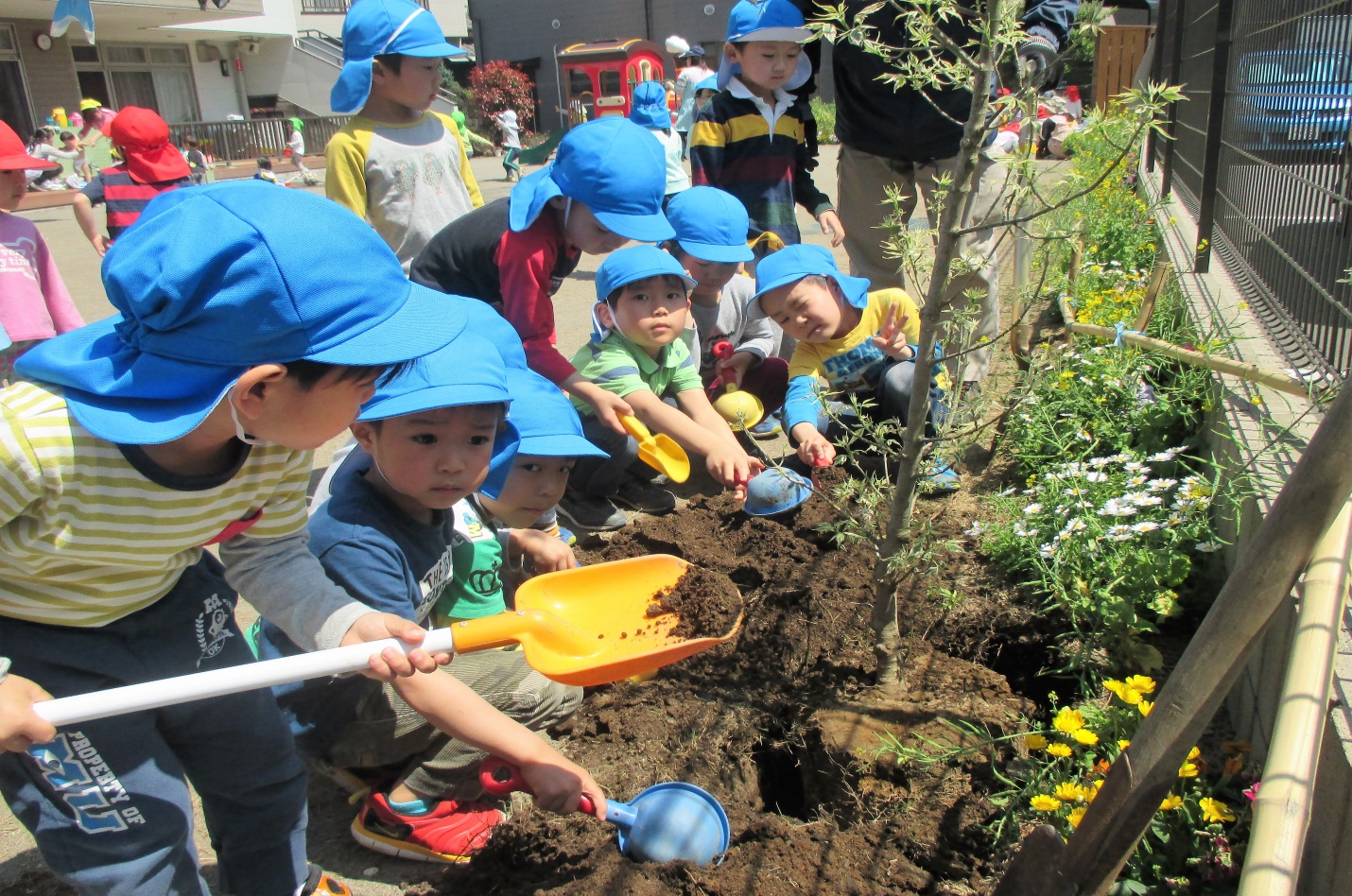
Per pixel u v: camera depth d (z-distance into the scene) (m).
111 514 1.54
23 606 1.60
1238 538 2.54
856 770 2.25
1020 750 2.24
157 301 1.39
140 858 1.69
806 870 2.00
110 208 6.05
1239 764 2.03
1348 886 1.55
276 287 1.39
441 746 2.20
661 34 30.58
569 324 6.53
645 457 3.34
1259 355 3.29
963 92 4.16
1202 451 3.31
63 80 22.83
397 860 2.23
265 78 28.30
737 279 4.55
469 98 31.22
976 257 2.50
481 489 2.58
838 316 3.64
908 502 2.30
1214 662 1.36
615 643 1.98
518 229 3.25
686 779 2.35
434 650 1.75
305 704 2.23
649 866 1.97
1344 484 1.26
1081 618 2.67
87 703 1.49
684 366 3.91
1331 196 2.97
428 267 3.57
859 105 4.30
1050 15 3.45
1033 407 3.64
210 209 1.41
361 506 2.17
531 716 2.42
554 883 2.02
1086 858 1.50
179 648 1.77
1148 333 4.20
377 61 3.78
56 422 1.47
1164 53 7.61
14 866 2.21
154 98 25.70
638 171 3.18
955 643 2.78
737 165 4.65
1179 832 1.92
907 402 3.63
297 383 1.46
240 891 1.95
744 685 2.66
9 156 3.93
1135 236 6.16
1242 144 4.24
